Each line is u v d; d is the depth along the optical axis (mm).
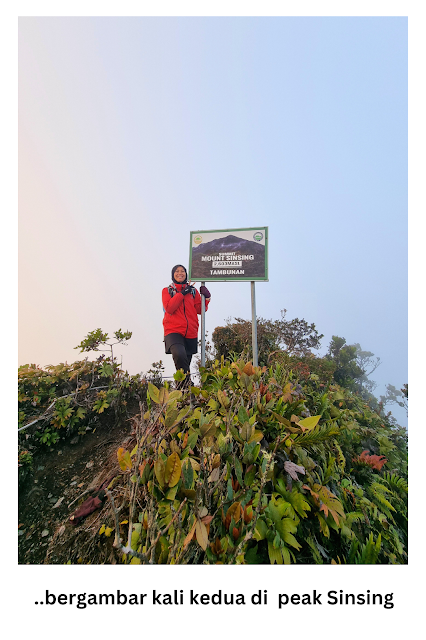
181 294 3664
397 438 3254
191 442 1360
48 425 2818
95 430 3062
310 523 1438
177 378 2451
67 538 1688
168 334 3740
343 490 1794
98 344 3631
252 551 1262
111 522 1616
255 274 3770
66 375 3365
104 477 2184
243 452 1336
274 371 3102
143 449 1396
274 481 1411
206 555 1039
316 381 4352
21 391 2877
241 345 5426
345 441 2484
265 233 3814
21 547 1673
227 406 1727
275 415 1601
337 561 1437
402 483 2219
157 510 1152
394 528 1852
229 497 1146
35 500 2062
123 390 3707
